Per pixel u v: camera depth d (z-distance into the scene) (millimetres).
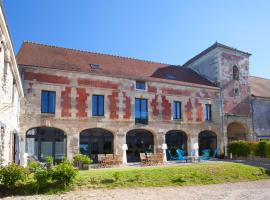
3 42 9094
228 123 23031
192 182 12336
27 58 17141
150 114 19672
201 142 22719
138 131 19688
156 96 20078
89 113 17594
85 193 9820
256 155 19906
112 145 18500
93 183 10820
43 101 16625
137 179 11703
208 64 24469
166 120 20203
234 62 24203
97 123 17750
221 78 23188
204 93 22250
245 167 15031
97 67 19094
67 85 17203
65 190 9961
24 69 16188
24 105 15906
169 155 20500
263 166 16234
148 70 21750
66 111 16953
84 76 17750
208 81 23938
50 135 16703
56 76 16969
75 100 17297
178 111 21078
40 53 18406
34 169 11047
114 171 12273
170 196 9781
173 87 20875
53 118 16562
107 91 18344
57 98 16844
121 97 18750
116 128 18312
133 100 19125
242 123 23750
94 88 17953
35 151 16203
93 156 17844
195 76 24266
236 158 21453
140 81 19625
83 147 17641
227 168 14438
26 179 9867
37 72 16500
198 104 21812
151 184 11562
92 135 18016
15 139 14258
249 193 10477
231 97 23531
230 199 9398
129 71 20219
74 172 10398
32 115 16047
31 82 16250
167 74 22297
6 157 10914
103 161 15641
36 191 9508
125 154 17969
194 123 21375
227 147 22516
